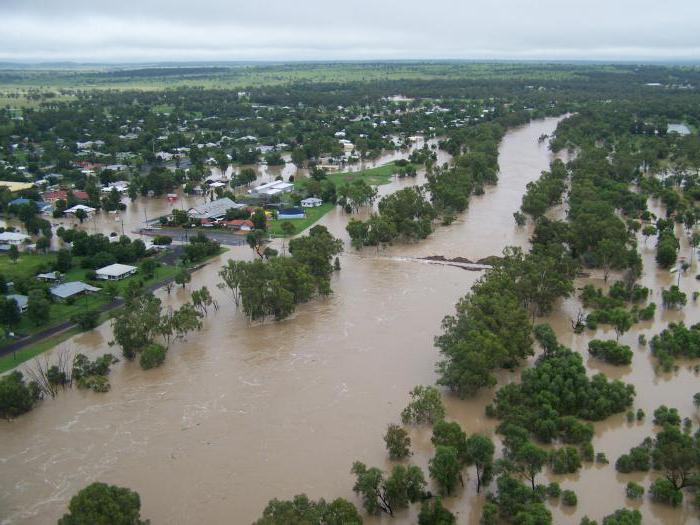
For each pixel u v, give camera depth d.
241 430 99.00
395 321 137.38
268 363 120.00
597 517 79.12
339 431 98.31
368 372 115.81
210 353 124.94
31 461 92.75
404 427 99.31
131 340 119.94
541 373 106.94
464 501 82.50
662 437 90.19
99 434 98.94
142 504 83.31
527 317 122.75
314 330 134.00
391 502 80.44
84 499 72.69
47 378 112.44
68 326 137.25
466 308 121.56
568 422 95.38
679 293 143.75
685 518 78.88
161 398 108.69
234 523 79.75
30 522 80.62
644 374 115.31
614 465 89.31
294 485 86.31
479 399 107.12
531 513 74.19
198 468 90.31
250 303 134.12
